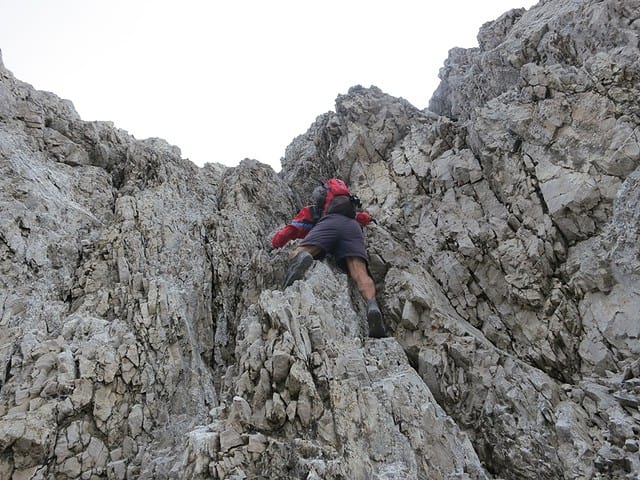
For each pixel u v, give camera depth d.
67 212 7.29
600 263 5.66
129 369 5.40
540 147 6.79
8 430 4.46
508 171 7.04
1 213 6.38
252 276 7.30
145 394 5.33
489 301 6.53
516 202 6.77
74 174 8.38
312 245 6.84
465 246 6.84
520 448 4.77
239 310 6.99
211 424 4.54
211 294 7.34
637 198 5.59
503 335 6.18
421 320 6.14
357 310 6.62
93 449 4.82
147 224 7.54
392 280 6.76
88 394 5.05
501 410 5.05
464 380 5.50
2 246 6.13
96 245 7.06
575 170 6.33
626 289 5.45
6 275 5.96
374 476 4.01
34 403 4.80
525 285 6.19
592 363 5.38
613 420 4.55
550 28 8.27
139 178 9.12
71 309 6.21
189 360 5.89
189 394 5.59
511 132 7.22
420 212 7.88
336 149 9.65
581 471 4.39
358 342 5.46
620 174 6.03
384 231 7.60
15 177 6.99
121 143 9.95
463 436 4.76
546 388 5.17
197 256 7.58
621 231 5.62
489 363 5.49
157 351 5.69
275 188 10.29
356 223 7.22
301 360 4.63
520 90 7.68
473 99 9.78
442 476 4.29
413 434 4.47
